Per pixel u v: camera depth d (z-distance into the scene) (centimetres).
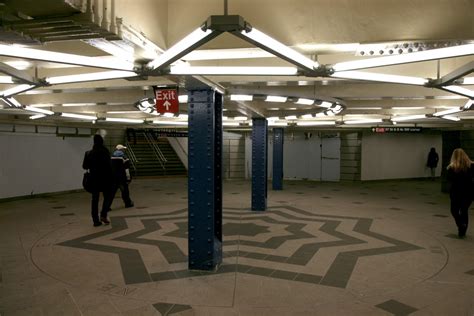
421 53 342
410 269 554
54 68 645
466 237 751
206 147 531
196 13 379
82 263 575
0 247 663
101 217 853
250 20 367
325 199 1293
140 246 672
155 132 1905
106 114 1336
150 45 347
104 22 269
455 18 346
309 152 2019
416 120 1212
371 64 379
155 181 1938
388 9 353
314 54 407
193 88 527
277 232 788
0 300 436
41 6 228
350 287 481
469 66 414
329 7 359
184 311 408
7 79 513
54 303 429
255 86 767
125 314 401
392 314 404
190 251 543
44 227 829
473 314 405
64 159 1448
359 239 732
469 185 745
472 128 1428
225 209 1079
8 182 1229
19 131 1264
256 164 1055
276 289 472
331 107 860
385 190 1581
